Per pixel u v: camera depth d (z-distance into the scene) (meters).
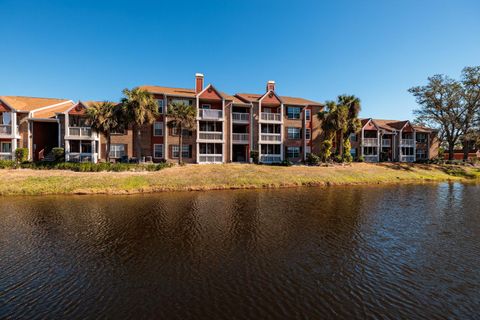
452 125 49.97
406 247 11.20
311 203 19.69
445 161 49.62
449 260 9.96
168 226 13.62
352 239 12.05
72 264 9.28
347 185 30.03
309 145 43.62
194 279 8.27
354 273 8.84
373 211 17.42
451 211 17.72
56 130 36.44
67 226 13.53
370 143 50.06
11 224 13.80
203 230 13.02
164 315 6.51
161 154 36.50
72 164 27.92
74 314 6.55
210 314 6.57
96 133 33.34
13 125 31.86
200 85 38.66
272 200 20.64
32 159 33.59
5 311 6.66
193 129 33.75
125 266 9.13
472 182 34.75
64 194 21.77
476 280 8.48
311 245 11.23
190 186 25.38
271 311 6.72
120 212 16.39
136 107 29.03
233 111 41.09
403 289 7.89
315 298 7.33
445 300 7.36
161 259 9.70
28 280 8.20
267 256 10.05
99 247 10.80
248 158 40.00
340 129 39.50
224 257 9.91
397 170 39.66
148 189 23.81
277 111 42.56
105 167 27.92
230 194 23.19
